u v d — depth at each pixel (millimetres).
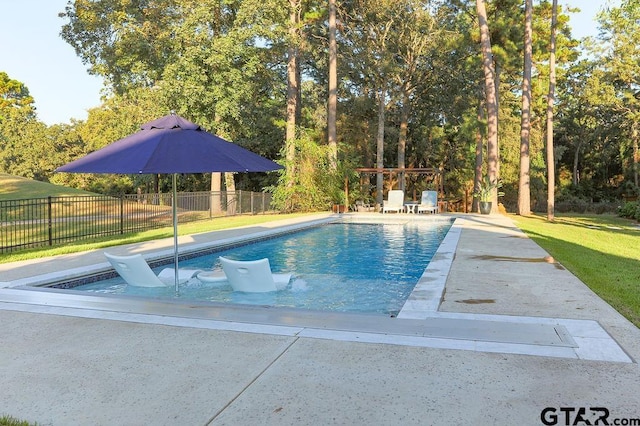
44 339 4148
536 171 35875
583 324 4414
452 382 3133
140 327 4465
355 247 12109
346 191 24688
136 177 36250
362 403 2857
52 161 36469
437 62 29953
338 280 8070
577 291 5867
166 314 4902
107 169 5516
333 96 24922
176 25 20719
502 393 2963
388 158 39719
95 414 2770
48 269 7742
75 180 36375
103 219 18125
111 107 34000
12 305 5320
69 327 4488
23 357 3719
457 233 13000
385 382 3148
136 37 20422
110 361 3609
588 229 16703
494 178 21469
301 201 23516
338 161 24750
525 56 22844
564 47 32781
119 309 5121
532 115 38688
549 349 3742
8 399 2980
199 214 21062
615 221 22562
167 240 11852
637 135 36188
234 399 2936
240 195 22812
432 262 8141
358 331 4258
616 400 2855
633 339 3984
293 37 22156
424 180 39906
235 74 20188
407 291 7250
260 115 28844
